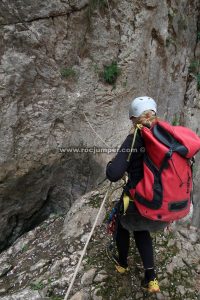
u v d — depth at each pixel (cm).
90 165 425
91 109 416
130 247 341
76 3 376
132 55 436
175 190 240
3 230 398
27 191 390
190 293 313
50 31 367
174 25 501
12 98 355
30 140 373
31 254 364
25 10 346
